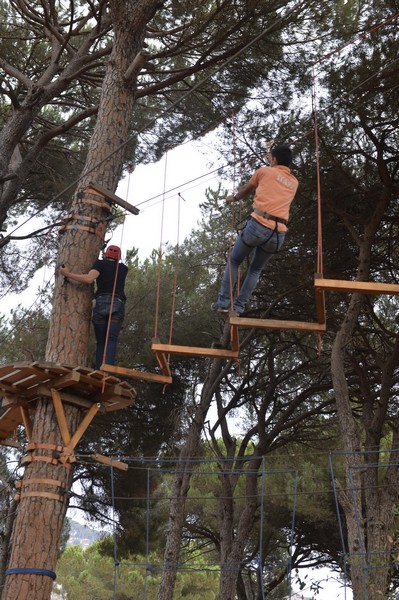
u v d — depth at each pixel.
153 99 14.02
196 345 16.81
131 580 28.03
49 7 12.18
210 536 20.39
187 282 17.19
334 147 12.73
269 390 16.70
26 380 7.63
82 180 8.71
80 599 28.08
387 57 11.62
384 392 13.24
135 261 17.70
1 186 13.17
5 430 8.95
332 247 13.92
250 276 6.18
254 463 16.61
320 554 20.92
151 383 16.88
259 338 17.75
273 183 6.11
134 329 16.88
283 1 10.92
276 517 19.58
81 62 12.29
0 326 16.61
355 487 10.97
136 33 9.56
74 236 8.28
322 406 16.05
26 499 7.37
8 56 14.31
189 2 11.16
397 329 16.23
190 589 27.20
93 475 17.66
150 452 17.34
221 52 12.13
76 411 7.84
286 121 12.65
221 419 17.52
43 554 7.15
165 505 20.33
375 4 12.05
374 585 10.31
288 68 12.15
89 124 15.69
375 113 12.02
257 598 20.28
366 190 13.09
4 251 16.41
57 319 7.93
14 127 12.18
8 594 7.03
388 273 14.82
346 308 15.18
